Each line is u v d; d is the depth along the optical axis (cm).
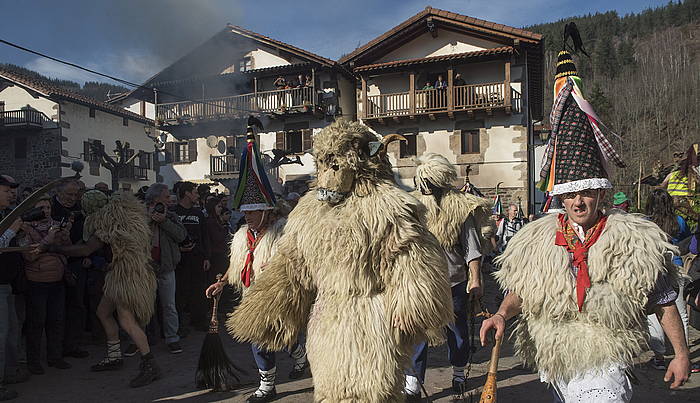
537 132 2752
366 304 284
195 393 489
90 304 686
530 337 270
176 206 783
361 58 2334
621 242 241
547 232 262
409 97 2250
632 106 6769
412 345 295
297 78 2517
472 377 523
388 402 280
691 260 597
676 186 671
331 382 277
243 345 686
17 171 2888
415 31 2266
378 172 305
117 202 537
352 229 286
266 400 452
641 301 239
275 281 317
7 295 492
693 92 6775
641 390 484
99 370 560
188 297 781
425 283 279
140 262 529
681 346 240
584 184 246
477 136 2238
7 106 2909
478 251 444
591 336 243
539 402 454
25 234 540
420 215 303
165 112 2659
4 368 502
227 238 868
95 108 3002
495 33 2134
